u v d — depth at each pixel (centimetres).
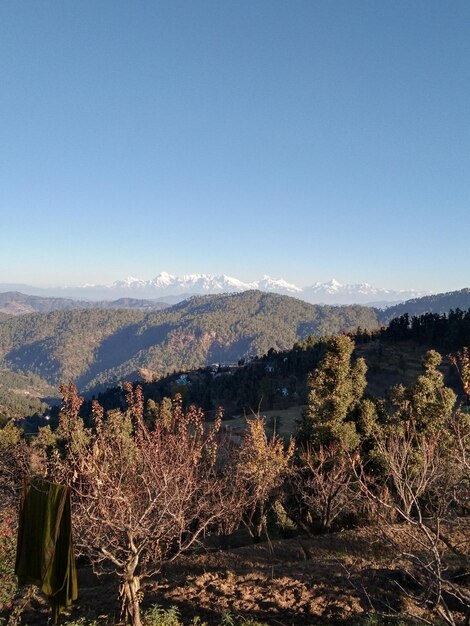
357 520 1669
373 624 829
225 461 1750
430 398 1816
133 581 789
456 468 986
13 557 849
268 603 980
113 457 854
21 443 983
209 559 1348
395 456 919
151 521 848
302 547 1436
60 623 923
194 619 873
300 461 1998
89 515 734
